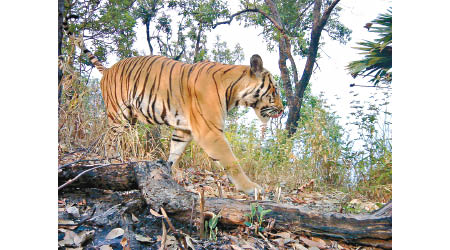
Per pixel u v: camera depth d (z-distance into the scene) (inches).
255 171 169.3
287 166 172.4
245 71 156.4
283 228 98.9
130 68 169.9
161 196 99.2
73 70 163.9
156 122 165.8
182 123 158.4
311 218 97.9
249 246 89.8
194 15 220.7
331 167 175.3
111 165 105.6
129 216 97.0
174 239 90.0
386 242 93.4
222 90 152.9
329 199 149.0
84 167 105.0
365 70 213.5
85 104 176.1
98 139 146.3
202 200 93.0
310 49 232.1
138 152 154.0
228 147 149.6
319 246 93.9
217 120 150.6
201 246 88.2
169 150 178.7
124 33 220.2
